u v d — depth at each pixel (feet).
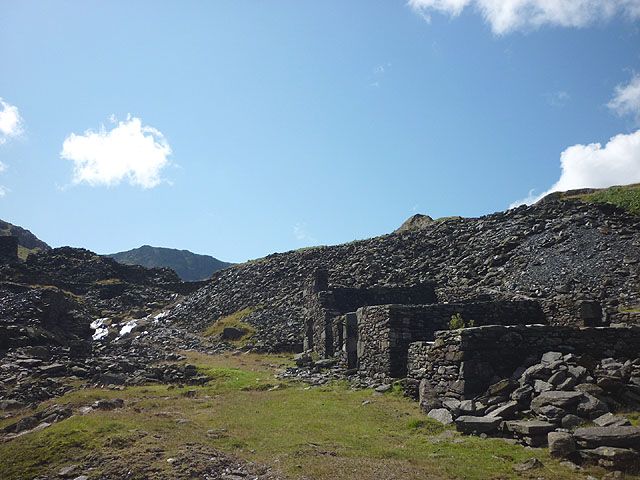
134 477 32.71
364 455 36.58
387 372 62.39
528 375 43.47
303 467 33.96
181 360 95.76
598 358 48.19
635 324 55.52
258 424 46.09
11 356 77.71
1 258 175.42
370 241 156.97
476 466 32.65
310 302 104.99
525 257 107.55
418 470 32.73
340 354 80.94
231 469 34.19
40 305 105.70
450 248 129.49
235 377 75.10
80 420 43.24
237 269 188.34
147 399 58.44
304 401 55.77
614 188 135.95
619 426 33.45
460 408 43.21
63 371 74.84
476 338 48.16
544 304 67.87
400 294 101.19
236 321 136.98
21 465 35.58
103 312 155.84
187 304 170.71
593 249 99.86
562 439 32.96
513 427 37.50
